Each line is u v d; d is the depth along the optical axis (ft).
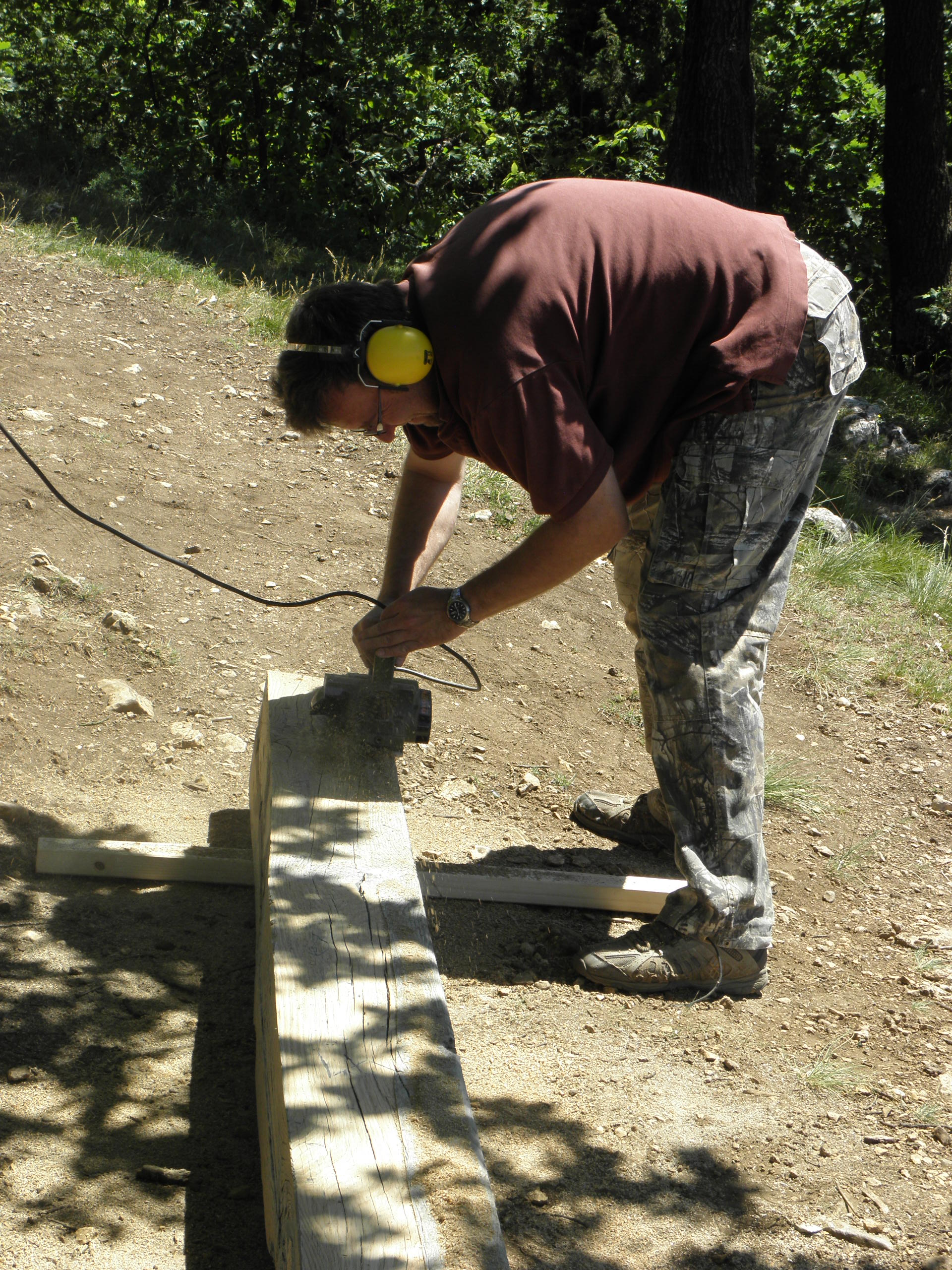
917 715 15.62
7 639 12.17
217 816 10.62
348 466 19.07
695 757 8.89
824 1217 7.16
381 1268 4.65
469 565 16.80
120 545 14.73
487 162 49.90
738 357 7.71
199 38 41.16
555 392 7.02
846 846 12.28
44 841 9.50
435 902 10.03
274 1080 5.88
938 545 23.02
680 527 8.55
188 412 19.47
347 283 7.41
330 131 43.62
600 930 10.08
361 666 13.52
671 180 35.65
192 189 37.55
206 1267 6.18
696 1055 8.57
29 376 18.94
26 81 42.55
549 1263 6.54
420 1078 5.65
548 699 14.06
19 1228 6.25
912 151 42.37
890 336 51.85
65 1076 7.41
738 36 33.96
